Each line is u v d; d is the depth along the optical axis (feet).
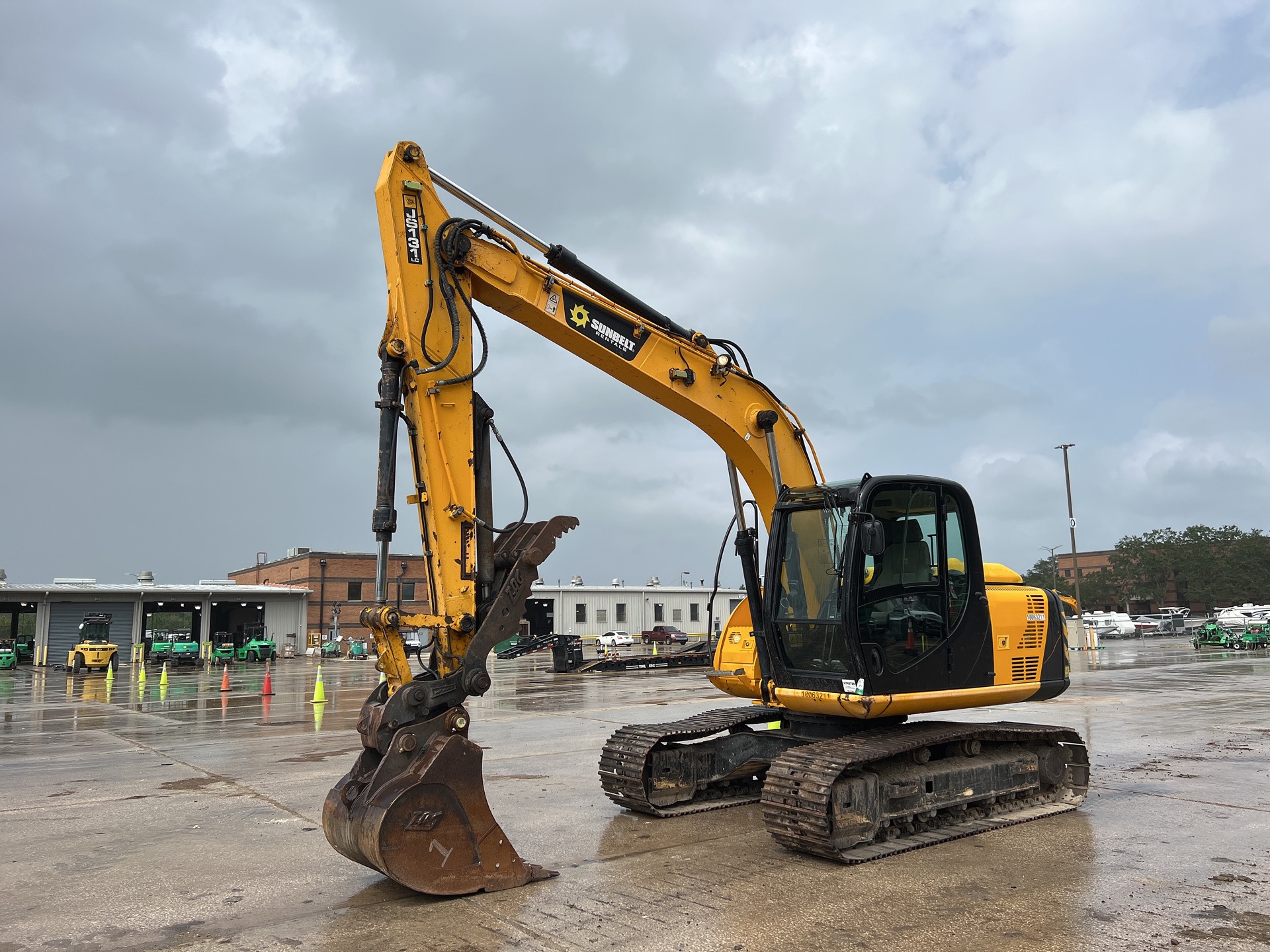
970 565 25.04
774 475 26.21
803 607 24.39
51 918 17.12
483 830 18.33
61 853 22.04
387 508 19.45
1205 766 33.58
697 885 18.81
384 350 19.88
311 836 23.66
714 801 27.30
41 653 148.05
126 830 24.49
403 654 18.88
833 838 20.26
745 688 26.55
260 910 17.48
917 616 23.67
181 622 243.60
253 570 237.45
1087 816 25.35
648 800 25.40
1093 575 308.40
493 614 19.12
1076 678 75.82
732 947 15.14
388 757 17.56
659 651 164.14
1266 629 126.21
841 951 14.94
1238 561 287.48
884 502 23.75
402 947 15.26
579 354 23.47
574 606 218.59
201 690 83.25
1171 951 14.92
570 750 38.99
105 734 47.37
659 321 24.75
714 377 25.48
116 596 157.07
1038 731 26.20
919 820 23.03
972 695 24.34
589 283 23.73
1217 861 20.58
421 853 17.31
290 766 35.58
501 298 21.85
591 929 16.08
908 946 15.19
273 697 72.49
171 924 16.70
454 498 19.48
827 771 20.59
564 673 98.53
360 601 191.42
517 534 21.12
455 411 20.03
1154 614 264.11
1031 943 15.33
